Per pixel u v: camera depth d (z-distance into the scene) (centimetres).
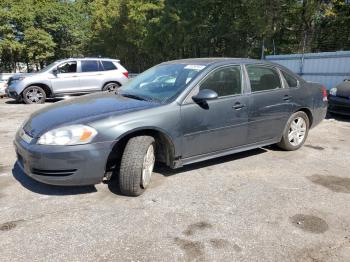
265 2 2052
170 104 400
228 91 452
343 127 778
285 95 520
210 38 2661
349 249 289
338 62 1262
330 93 894
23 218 331
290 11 2205
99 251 281
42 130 358
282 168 480
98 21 3778
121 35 3575
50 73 1217
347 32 2267
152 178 433
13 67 3238
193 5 2564
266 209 357
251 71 484
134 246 288
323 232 315
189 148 418
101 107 396
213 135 436
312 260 274
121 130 362
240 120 461
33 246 287
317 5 2061
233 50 2655
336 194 397
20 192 388
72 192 389
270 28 2095
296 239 303
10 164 482
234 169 471
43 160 345
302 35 2316
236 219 336
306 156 537
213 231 313
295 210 356
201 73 430
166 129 390
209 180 430
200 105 419
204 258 273
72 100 451
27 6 2888
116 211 347
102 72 1286
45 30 3083
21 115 938
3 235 302
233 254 279
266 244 294
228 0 2450
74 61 1255
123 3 3378
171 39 2750
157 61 3491
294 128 550
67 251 280
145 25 2997
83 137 348
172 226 321
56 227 316
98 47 4050
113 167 389
